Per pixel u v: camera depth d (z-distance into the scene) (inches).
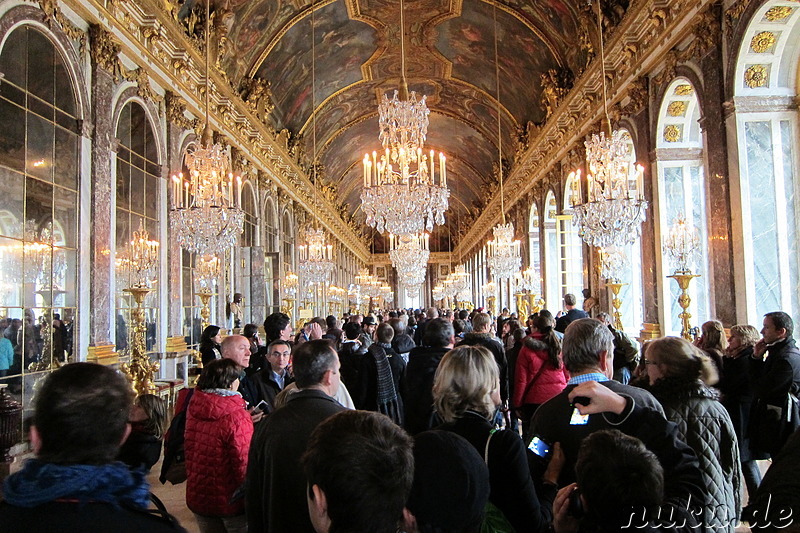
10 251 296.5
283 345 215.9
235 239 367.6
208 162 352.5
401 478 67.5
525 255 1018.7
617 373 243.1
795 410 189.2
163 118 485.7
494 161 1336.1
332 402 121.7
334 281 1435.8
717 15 359.9
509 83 917.8
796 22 324.8
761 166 341.1
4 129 294.8
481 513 85.6
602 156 339.6
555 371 241.6
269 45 716.0
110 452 67.7
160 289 468.4
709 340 222.7
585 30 597.6
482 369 116.0
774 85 344.5
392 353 277.0
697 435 114.7
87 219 362.9
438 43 888.9
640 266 553.0
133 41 421.4
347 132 1259.8
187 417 156.9
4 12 290.7
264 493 112.3
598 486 76.3
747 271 335.9
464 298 1449.3
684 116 456.8
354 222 1946.4
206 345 378.3
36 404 66.6
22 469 64.7
